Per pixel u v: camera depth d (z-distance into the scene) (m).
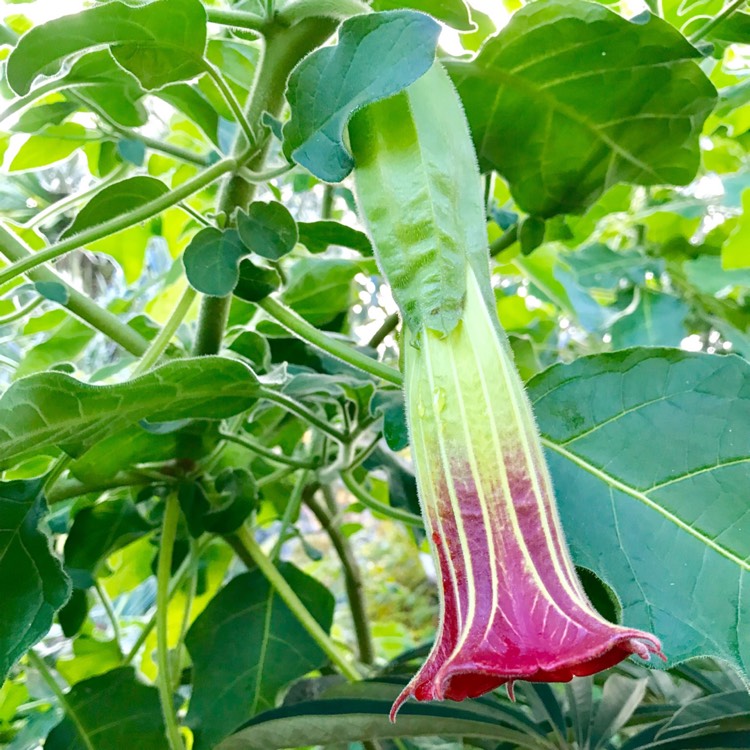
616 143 0.78
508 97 0.75
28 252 0.69
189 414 0.65
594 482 0.53
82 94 0.78
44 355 1.03
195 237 0.62
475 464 0.42
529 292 1.38
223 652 0.77
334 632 1.96
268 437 1.02
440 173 0.46
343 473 0.91
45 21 0.51
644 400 0.55
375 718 0.65
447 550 0.42
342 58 0.46
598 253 1.32
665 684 0.92
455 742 0.93
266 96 0.63
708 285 1.25
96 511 0.83
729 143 1.27
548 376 0.58
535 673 0.35
